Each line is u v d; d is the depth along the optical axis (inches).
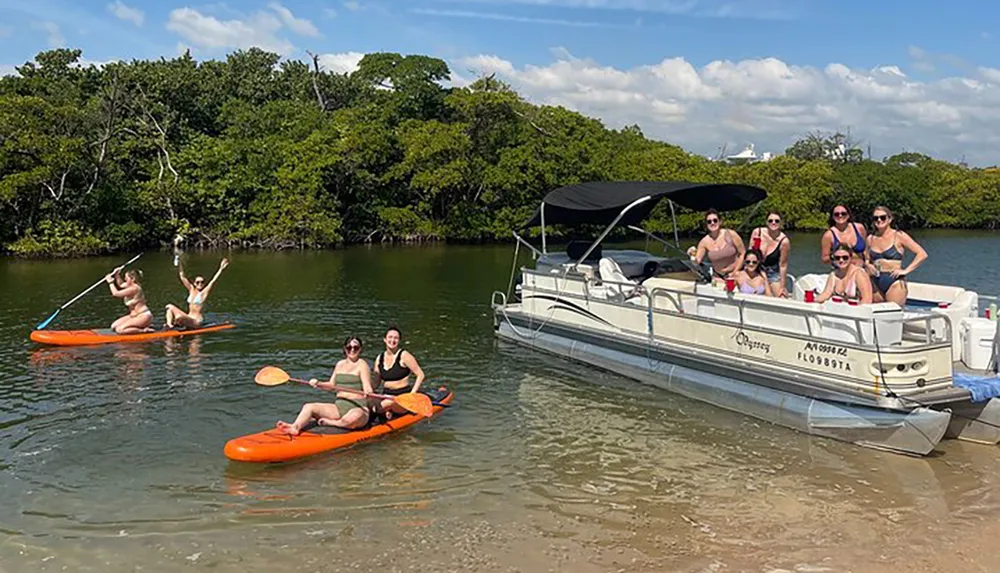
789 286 475.8
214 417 366.9
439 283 929.5
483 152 1847.9
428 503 270.5
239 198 1585.9
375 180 1731.1
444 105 1998.0
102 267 1103.6
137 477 292.5
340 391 337.7
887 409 309.3
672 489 284.2
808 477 294.8
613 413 379.2
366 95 2210.9
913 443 307.6
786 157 2571.4
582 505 269.6
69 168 1336.1
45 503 268.8
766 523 255.1
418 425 358.9
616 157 2106.3
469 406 391.5
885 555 232.8
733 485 287.4
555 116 1887.3
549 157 1802.4
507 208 1793.8
